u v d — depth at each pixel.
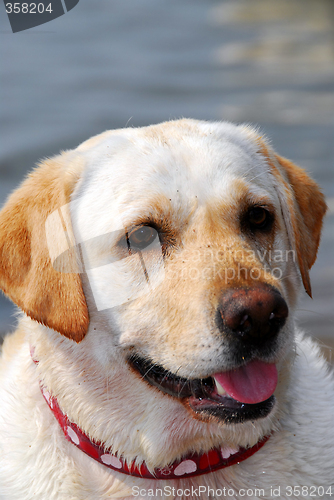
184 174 3.44
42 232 3.43
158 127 3.85
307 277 3.88
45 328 3.50
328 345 6.04
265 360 3.11
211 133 3.80
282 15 26.45
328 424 3.71
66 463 3.49
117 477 3.50
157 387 3.36
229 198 3.42
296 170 4.30
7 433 3.64
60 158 3.82
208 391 3.27
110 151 3.65
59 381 3.49
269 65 18.28
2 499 3.50
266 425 3.47
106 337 3.41
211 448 3.47
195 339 3.10
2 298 7.54
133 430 3.45
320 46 20.64
